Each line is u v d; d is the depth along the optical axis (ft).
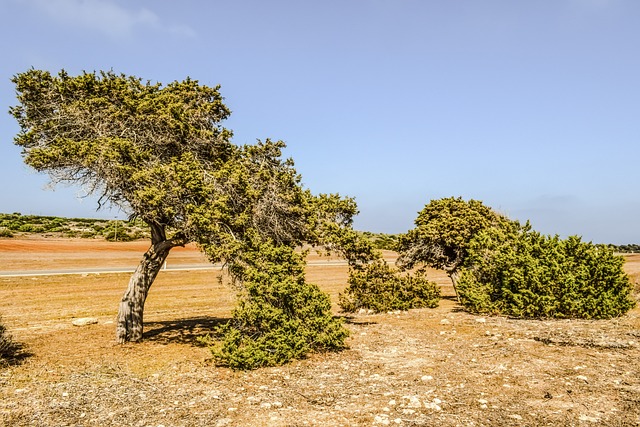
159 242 42.57
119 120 37.42
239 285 37.47
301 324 35.55
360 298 62.80
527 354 34.06
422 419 21.88
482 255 59.31
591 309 48.01
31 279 90.53
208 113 42.45
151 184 35.04
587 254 50.96
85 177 36.68
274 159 43.34
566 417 21.80
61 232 205.57
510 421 21.47
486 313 54.44
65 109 37.04
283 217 41.34
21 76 37.58
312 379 28.96
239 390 26.91
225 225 36.99
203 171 38.19
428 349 36.81
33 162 34.73
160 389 27.25
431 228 68.33
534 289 50.80
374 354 35.32
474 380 28.14
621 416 21.77
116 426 21.58
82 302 68.18
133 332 41.22
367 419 21.99
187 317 57.47
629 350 34.42
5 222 221.46
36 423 22.08
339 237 43.62
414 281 65.46
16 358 34.99
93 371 31.27
